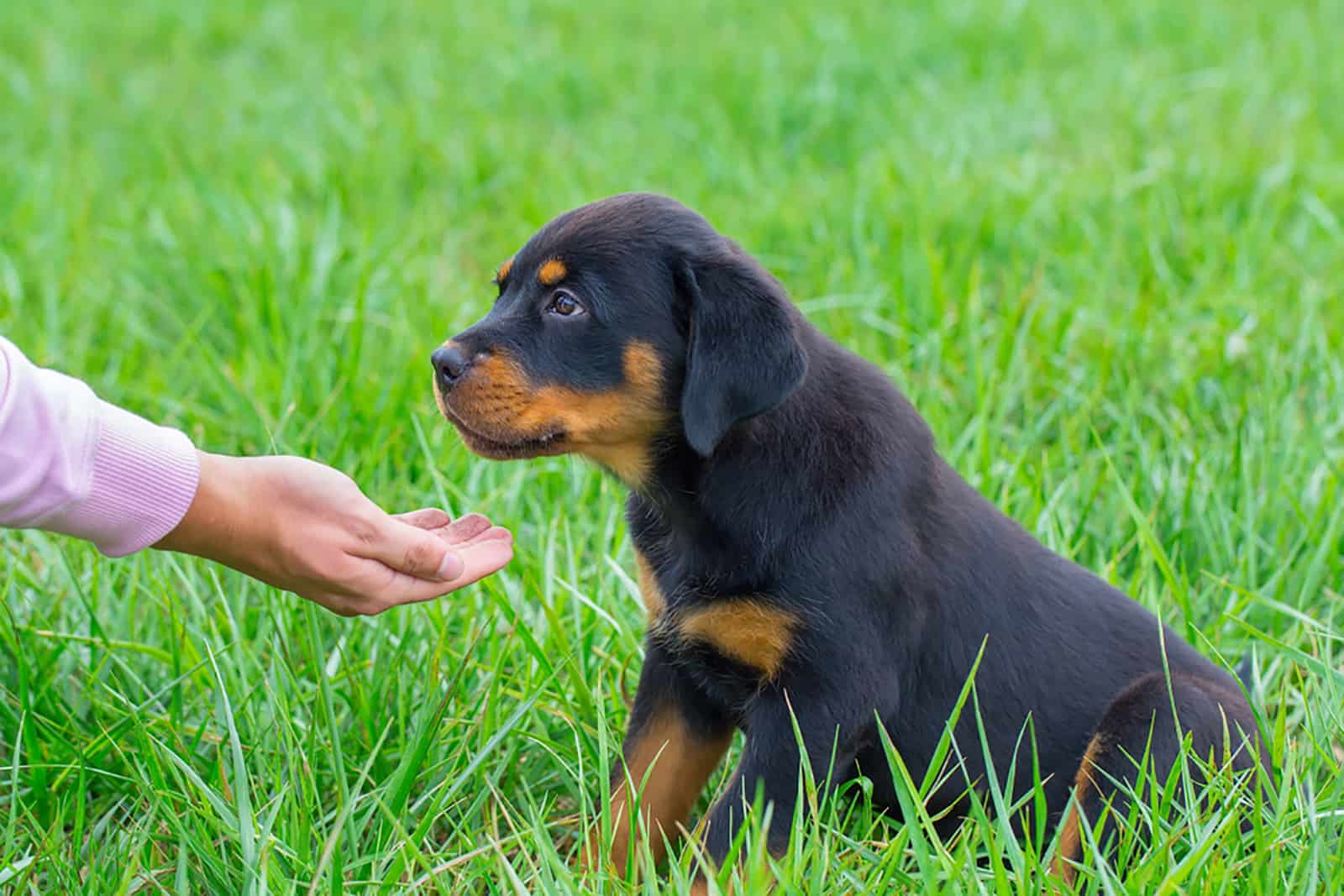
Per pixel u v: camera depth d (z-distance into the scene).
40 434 2.94
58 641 4.16
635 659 4.42
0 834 3.58
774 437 3.63
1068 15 13.00
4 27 13.38
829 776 3.61
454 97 11.15
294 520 3.29
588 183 8.91
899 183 8.36
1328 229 7.38
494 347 3.79
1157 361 6.27
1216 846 3.32
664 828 3.98
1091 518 5.19
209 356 5.95
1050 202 7.87
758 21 13.79
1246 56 11.33
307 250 7.13
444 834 3.86
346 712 4.12
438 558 3.42
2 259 7.23
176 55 12.80
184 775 3.66
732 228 7.91
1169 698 3.70
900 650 3.71
